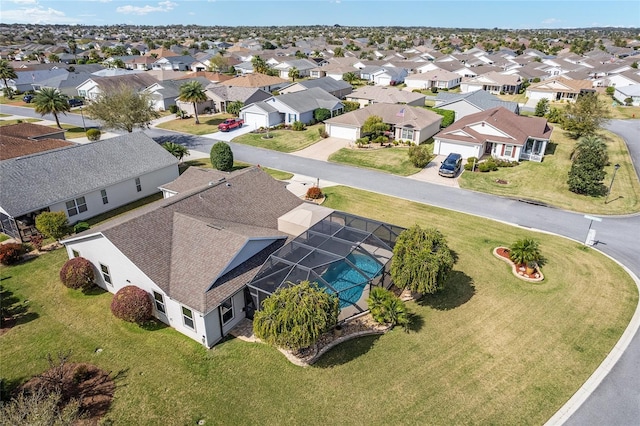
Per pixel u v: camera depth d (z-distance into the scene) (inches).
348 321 869.8
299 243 971.3
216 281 821.9
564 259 1112.8
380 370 740.7
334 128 2319.1
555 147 2111.2
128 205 1487.5
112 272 920.3
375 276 913.5
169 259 887.7
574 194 1542.8
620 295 956.6
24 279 1028.5
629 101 3223.4
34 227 1228.5
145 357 774.5
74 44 6968.5
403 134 2207.2
